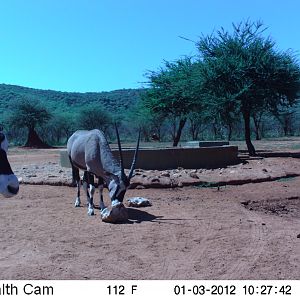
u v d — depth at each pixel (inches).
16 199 549.0
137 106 1583.4
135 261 323.3
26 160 1147.3
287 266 312.5
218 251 346.6
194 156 780.6
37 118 2372.0
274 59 1098.7
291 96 1130.7
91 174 472.4
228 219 451.5
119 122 3036.4
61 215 467.2
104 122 2913.4
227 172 725.9
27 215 466.9
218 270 304.7
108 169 444.5
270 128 3105.3
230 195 583.8
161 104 1316.4
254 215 473.7
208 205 519.2
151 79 1354.6
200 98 1152.2
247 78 1085.1
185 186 639.8
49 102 4621.1
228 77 1088.2
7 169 226.2
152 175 663.1
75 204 510.9
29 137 2358.5
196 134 2546.8
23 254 339.0
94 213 475.5
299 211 509.0
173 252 344.2
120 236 387.9
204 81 1099.9
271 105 1129.4
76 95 5172.2
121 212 433.7
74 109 4170.8
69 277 291.1
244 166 807.1
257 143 1935.3
